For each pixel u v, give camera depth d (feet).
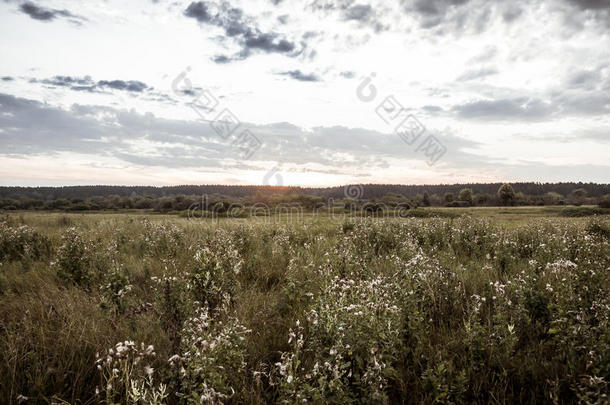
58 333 11.10
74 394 8.70
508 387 9.00
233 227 37.45
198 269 15.12
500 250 23.20
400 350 9.96
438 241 29.43
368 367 8.11
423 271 14.60
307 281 15.97
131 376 8.43
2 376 9.05
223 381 8.08
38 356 9.87
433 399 8.30
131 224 44.93
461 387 8.18
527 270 18.28
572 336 9.58
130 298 14.57
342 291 12.00
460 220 36.86
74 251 18.84
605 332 8.98
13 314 13.23
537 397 8.63
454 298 13.89
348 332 9.62
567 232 30.35
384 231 31.01
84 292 15.84
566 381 8.55
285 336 11.46
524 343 10.95
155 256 24.84
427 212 82.38
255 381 9.03
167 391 8.34
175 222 49.57
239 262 18.76
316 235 35.45
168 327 11.52
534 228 34.42
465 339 10.10
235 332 9.53
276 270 20.67
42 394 8.54
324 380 7.80
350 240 27.40
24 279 18.26
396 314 10.53
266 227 39.78
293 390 7.64
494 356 9.73
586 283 12.97
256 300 14.97
